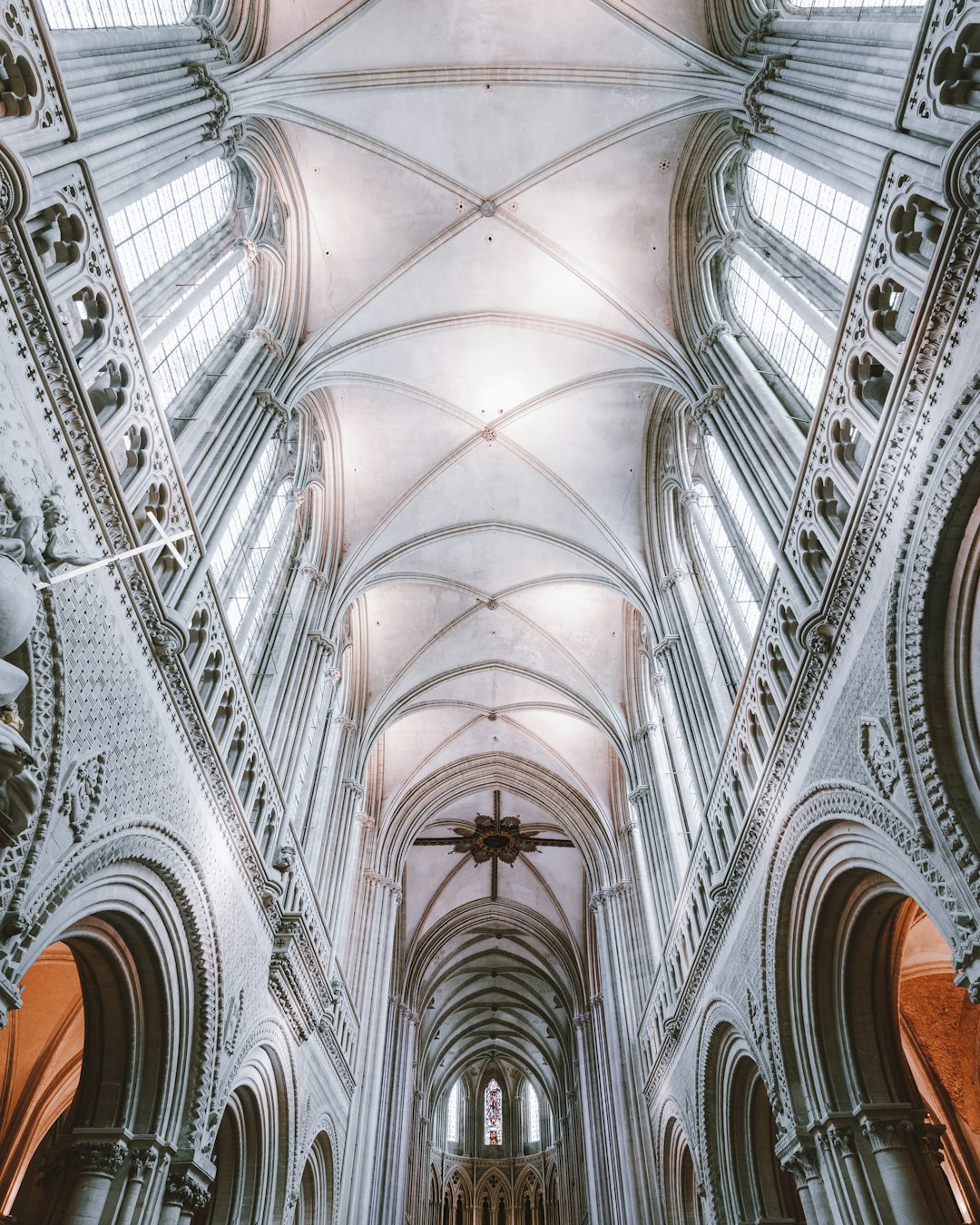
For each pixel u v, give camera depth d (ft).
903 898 36.81
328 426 69.87
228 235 53.57
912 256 30.48
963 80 27.91
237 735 45.70
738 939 47.96
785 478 42.96
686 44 49.34
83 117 31.27
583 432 72.28
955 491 27.71
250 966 45.27
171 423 43.91
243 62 48.16
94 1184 32.35
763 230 52.24
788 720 40.16
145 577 32.86
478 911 127.65
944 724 29.04
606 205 59.72
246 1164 48.26
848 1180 36.06
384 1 50.37
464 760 101.60
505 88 54.80
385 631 86.79
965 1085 58.03
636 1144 74.49
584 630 87.61
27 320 26.23
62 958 53.01
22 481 25.48
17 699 25.59
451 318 64.75
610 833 95.09
